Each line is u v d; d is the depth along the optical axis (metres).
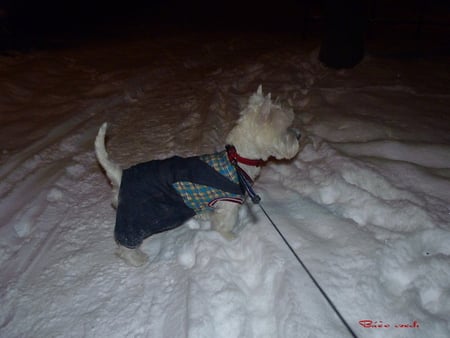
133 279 1.00
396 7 4.98
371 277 0.86
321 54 2.71
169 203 0.95
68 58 3.19
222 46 3.75
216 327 0.82
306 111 1.85
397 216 1.06
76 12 5.61
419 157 1.32
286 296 0.82
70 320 0.89
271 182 1.37
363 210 1.12
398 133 1.49
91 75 2.76
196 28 4.91
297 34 4.22
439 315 0.79
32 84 2.49
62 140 1.70
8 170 1.46
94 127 1.89
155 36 4.41
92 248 1.12
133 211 0.92
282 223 1.08
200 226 1.18
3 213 1.24
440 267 0.88
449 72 2.31
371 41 3.23
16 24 4.26
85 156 1.63
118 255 1.05
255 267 0.98
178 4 6.71
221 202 1.00
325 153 1.42
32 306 0.93
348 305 0.80
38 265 1.06
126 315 0.90
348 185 1.20
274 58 3.02
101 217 1.25
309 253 0.94
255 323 0.84
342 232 1.02
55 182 1.41
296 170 1.40
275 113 0.98
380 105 1.81
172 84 2.62
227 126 1.81
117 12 6.14
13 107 2.12
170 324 0.85
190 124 1.91
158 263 1.05
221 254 1.01
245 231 1.09
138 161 1.58
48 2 5.10
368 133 1.53
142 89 2.53
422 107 1.76
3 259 1.08
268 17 5.49
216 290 0.89
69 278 1.01
